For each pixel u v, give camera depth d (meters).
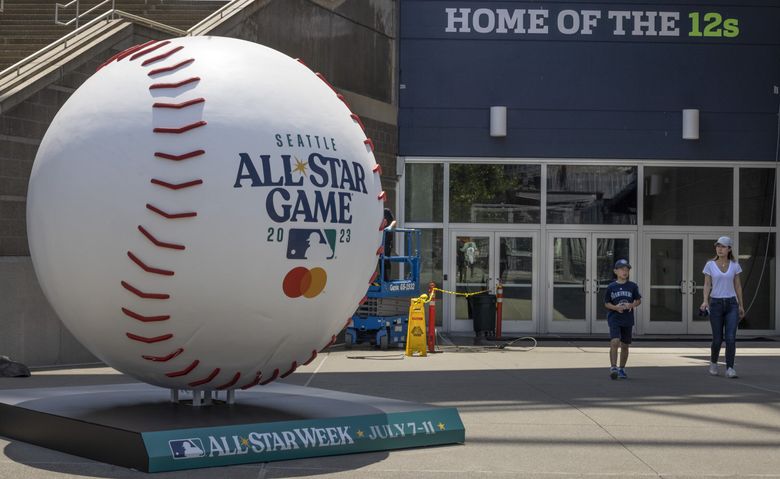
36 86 14.85
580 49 24.42
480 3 24.28
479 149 24.27
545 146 24.36
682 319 24.67
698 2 24.52
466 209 24.39
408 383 13.16
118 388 9.74
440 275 24.33
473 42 24.28
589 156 24.42
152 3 22.70
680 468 7.75
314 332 8.00
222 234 7.25
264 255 7.39
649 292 24.66
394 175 23.88
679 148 24.52
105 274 7.39
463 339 22.70
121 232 7.28
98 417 7.82
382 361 16.62
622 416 10.41
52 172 7.70
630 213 24.59
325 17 21.30
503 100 24.34
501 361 16.84
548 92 24.38
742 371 15.70
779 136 24.62
